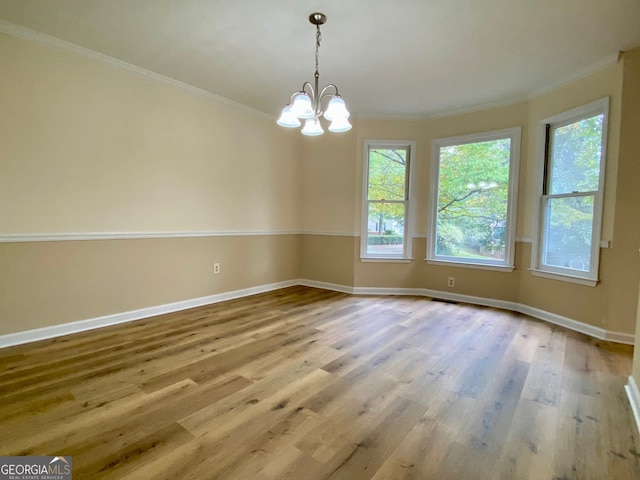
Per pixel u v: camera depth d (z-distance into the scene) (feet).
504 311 12.76
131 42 9.11
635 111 9.27
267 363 8.00
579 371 7.80
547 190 12.00
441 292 14.85
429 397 6.62
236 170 13.92
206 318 11.39
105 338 9.39
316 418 5.86
